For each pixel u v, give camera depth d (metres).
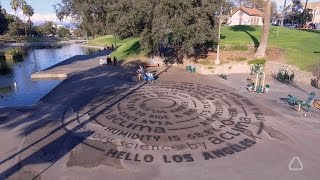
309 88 26.28
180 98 23.30
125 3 33.28
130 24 32.94
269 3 32.84
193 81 29.11
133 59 41.09
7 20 127.25
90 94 24.36
